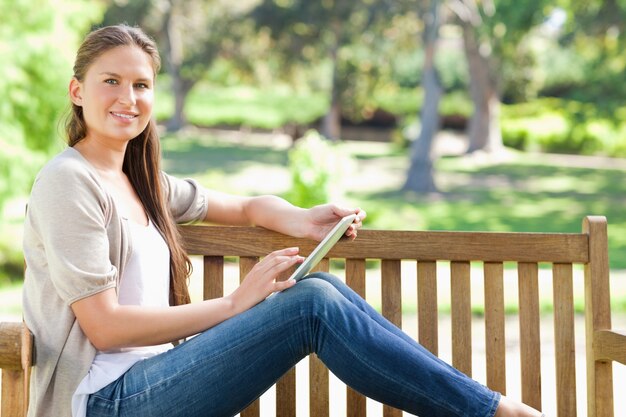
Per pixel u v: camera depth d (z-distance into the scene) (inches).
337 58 1729.8
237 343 128.1
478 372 339.6
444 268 625.9
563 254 155.3
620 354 146.3
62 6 593.3
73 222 127.2
